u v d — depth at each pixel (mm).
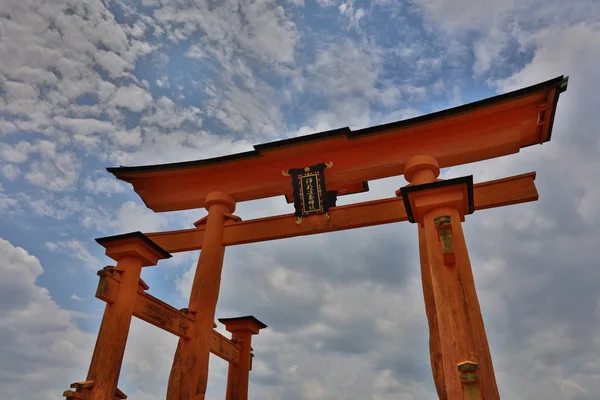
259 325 16531
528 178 13039
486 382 8773
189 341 12750
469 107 13188
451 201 10203
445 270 9844
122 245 11414
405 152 14172
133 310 11031
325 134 14125
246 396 15039
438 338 11023
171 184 16078
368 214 13773
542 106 12984
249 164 15289
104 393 9914
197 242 15086
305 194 14328
